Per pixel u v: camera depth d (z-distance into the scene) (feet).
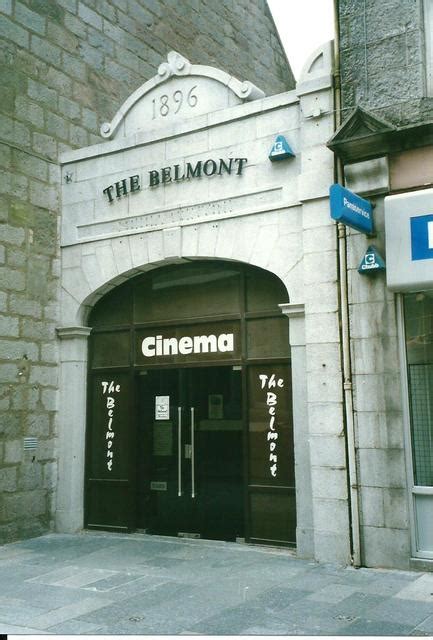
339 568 23.61
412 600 19.61
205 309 30.19
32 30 33.42
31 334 31.68
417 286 22.98
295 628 17.51
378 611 18.69
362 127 24.45
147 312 31.91
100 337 33.17
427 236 22.88
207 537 29.01
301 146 26.76
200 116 29.73
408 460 23.52
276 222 27.43
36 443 31.40
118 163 32.22
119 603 20.34
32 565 25.45
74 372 32.55
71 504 31.68
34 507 30.99
